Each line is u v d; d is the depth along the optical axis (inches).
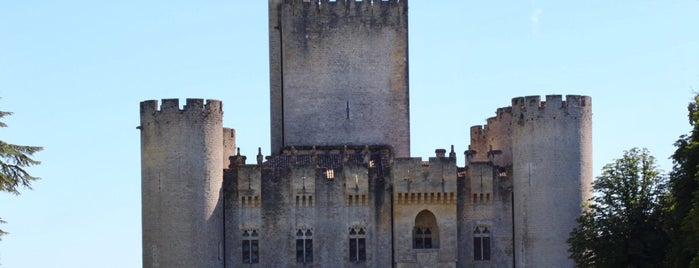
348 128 6432.1
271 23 6599.4
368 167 6008.9
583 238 5423.2
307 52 6466.5
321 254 5954.7
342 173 5989.2
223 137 6190.9
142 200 5885.8
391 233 5984.3
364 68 6471.5
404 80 6476.4
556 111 5885.8
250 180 5949.8
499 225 6028.5
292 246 5944.9
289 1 6481.3
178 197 5767.7
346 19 6486.2
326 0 6486.2
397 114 6456.7
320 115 6441.9
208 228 5802.2
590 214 5497.1
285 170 5989.2
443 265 5935.0
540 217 5861.2
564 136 5880.9
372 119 6451.8
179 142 5792.3
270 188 5974.4
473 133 6638.8
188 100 5816.9
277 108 6560.0
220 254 5876.0
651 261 5290.4
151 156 5831.7
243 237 5940.0
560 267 5831.7
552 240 5841.5
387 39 6486.2
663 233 5319.9
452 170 5974.4
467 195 6038.4
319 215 5969.5
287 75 6456.7
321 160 6151.6
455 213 5974.4
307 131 6427.2
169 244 5757.9
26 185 4522.6
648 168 5492.1
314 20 6481.3
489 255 6013.8
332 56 6466.5
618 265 5324.8
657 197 5423.2
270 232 5949.8
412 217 5949.8
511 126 6136.8
